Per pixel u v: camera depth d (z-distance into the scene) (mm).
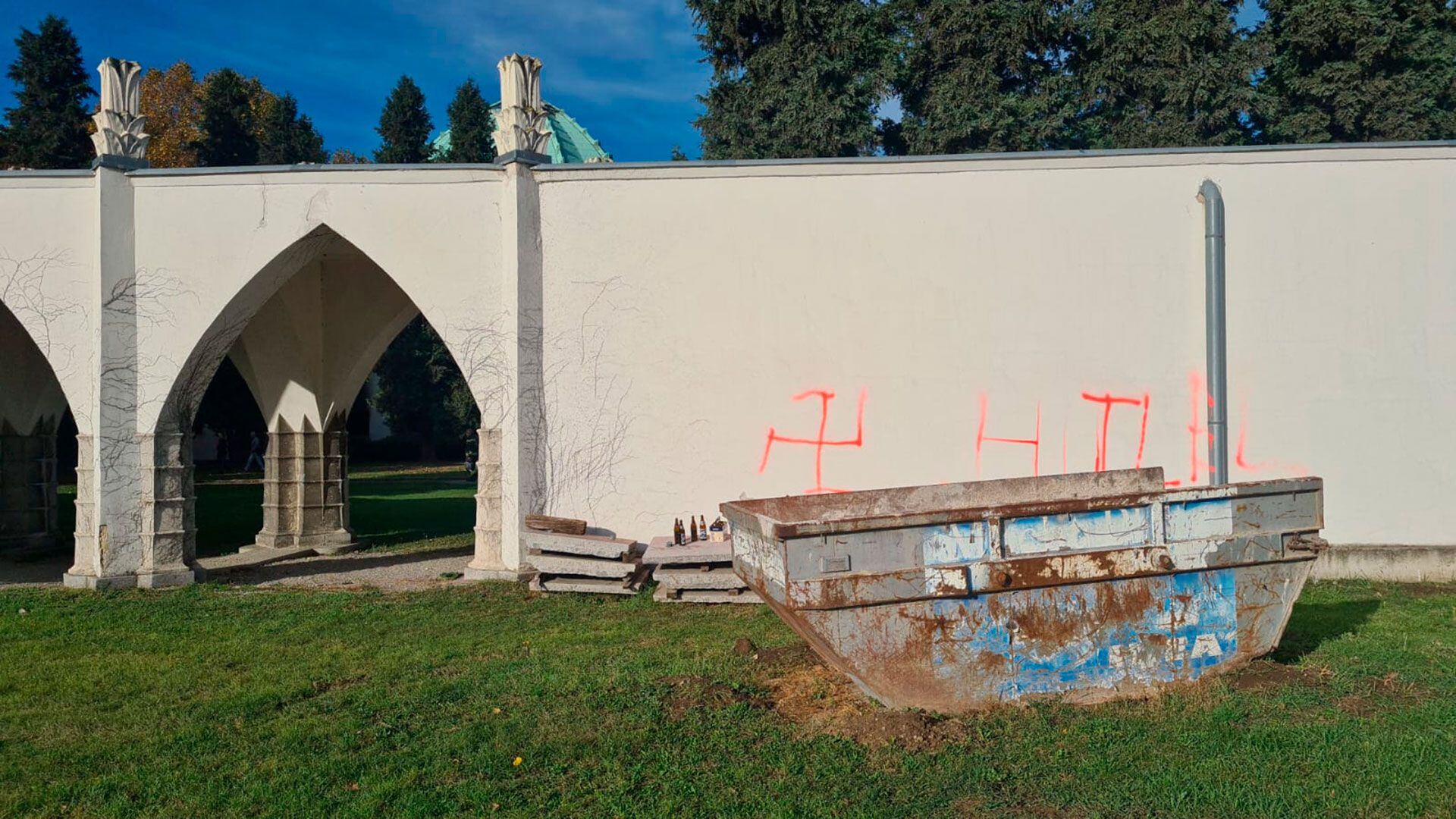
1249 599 6273
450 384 42438
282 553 14430
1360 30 20312
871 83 22469
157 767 5543
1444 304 10812
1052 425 10836
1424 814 4570
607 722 6023
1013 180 10875
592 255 11148
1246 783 4887
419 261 11188
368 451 44000
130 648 8398
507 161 11070
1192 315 10859
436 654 8000
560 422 11141
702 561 9852
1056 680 5996
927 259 10914
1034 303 10867
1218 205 10609
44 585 11656
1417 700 6176
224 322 11289
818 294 10961
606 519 11078
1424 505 10805
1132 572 6055
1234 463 10836
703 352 11047
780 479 10961
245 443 38031
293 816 4812
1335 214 10828
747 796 4879
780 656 7273
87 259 11094
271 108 42906
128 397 11078
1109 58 21406
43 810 5004
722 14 23594
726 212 11039
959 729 5621
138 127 11297
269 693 6898
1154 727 5621
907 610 5863
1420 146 10773
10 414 14492
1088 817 4570
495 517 11188
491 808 4836
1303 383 10828
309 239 11320
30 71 33219
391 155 41844
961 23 21625
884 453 10891
